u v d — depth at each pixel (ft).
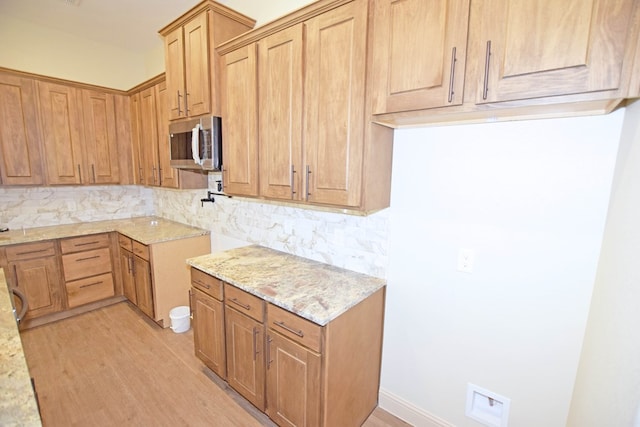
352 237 6.31
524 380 4.64
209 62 6.88
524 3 3.16
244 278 5.92
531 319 4.48
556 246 4.17
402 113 4.22
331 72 4.90
